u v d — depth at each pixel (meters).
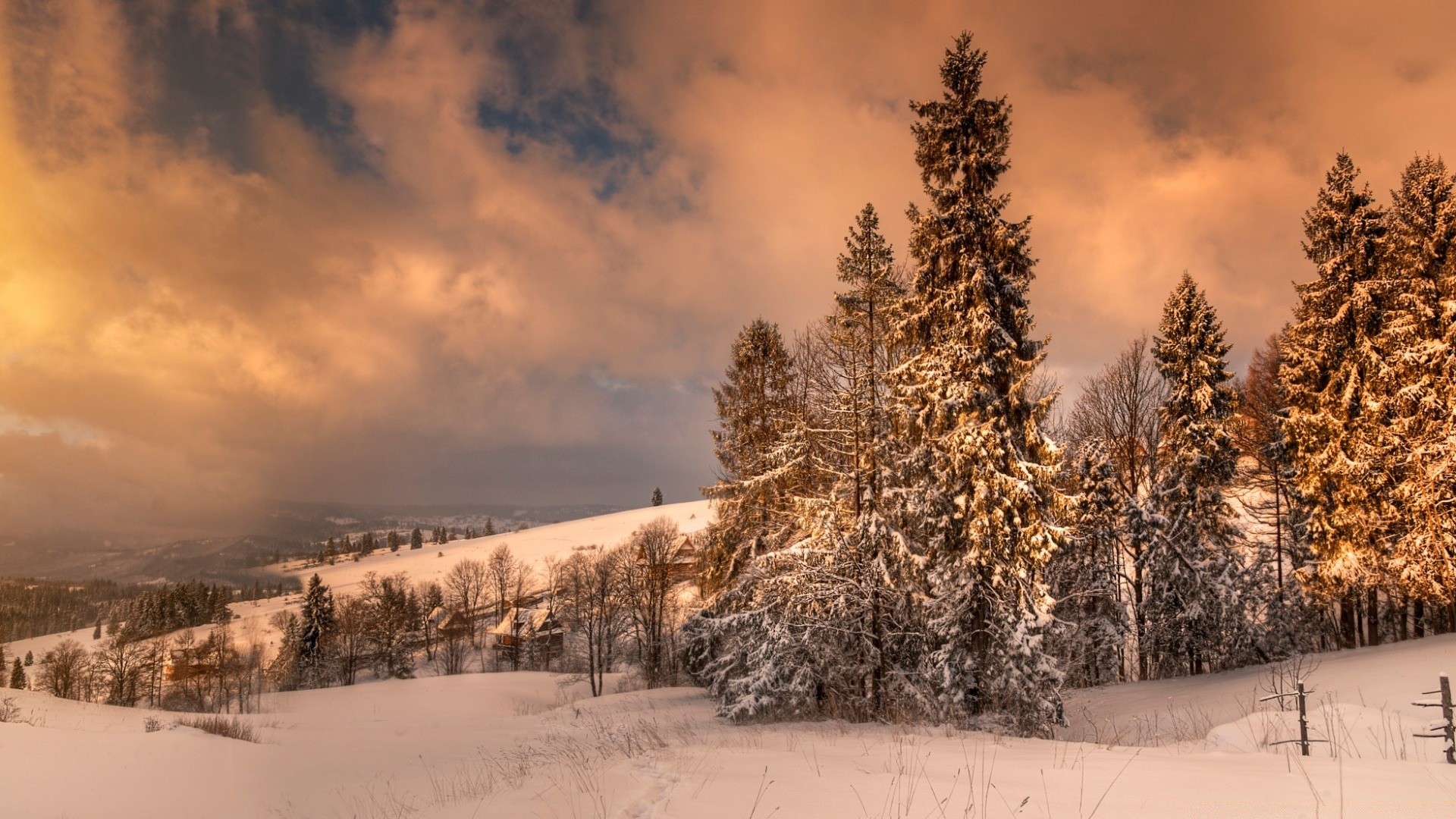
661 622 48.72
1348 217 26.05
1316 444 25.72
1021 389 18.22
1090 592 26.59
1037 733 15.73
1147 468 35.62
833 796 6.85
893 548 18.41
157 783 14.16
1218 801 6.00
